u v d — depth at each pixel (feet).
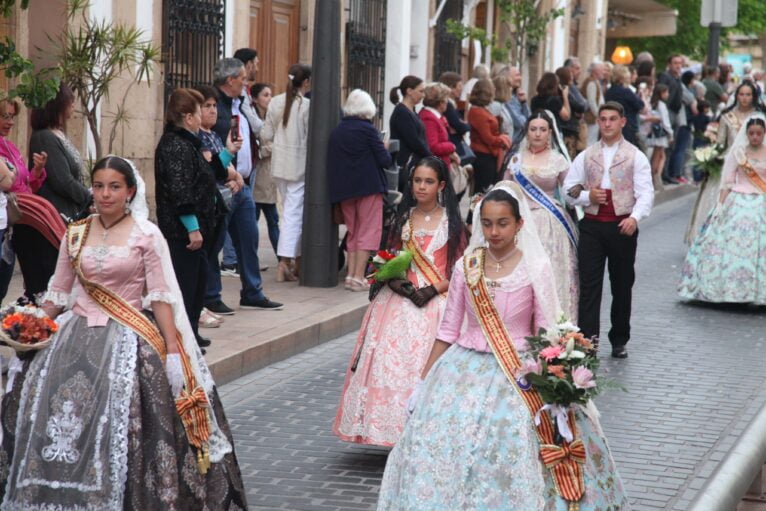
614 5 102.53
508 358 17.04
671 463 22.62
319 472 21.90
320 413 25.93
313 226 37.83
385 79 62.80
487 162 48.78
